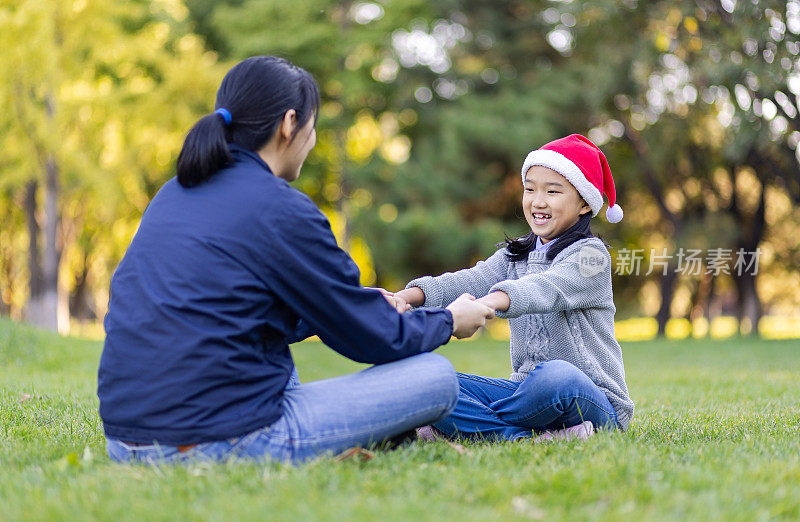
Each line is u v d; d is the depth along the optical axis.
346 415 2.42
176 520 1.88
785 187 19.00
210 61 21.09
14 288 28.25
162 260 2.31
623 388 3.13
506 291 2.81
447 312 2.63
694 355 11.37
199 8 21.73
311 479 2.16
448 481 2.20
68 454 2.59
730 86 15.38
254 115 2.45
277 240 2.30
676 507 1.98
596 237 3.18
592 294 3.04
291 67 2.54
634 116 20.94
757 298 22.08
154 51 17.80
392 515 1.89
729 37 14.87
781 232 22.69
